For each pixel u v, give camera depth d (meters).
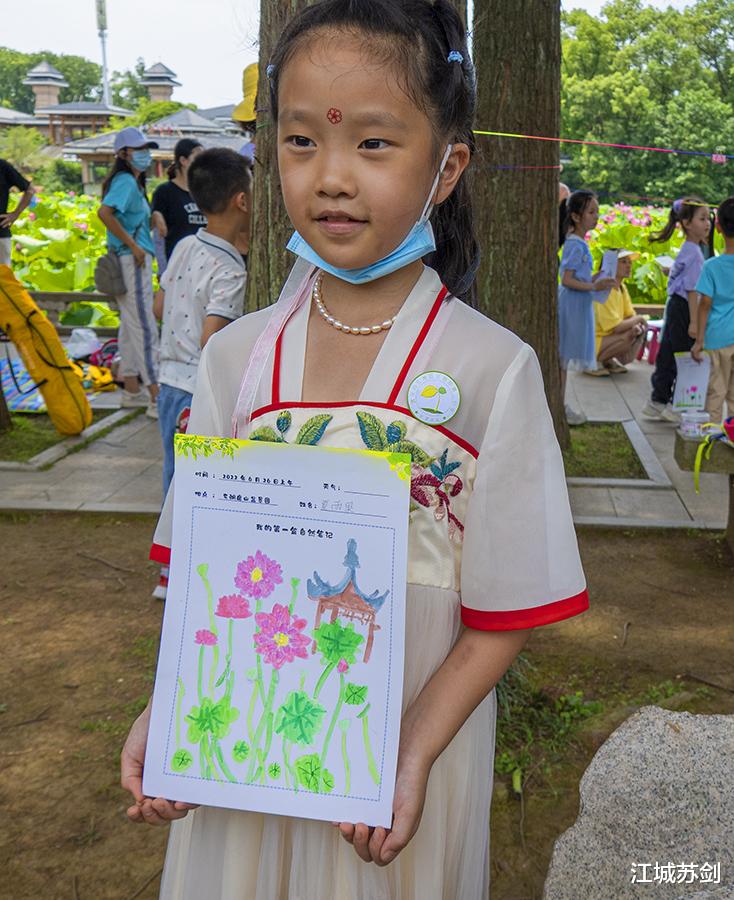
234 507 1.19
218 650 1.21
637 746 2.11
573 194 6.80
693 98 26.47
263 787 1.20
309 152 1.16
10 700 3.30
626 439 6.69
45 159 39.44
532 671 3.43
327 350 1.26
